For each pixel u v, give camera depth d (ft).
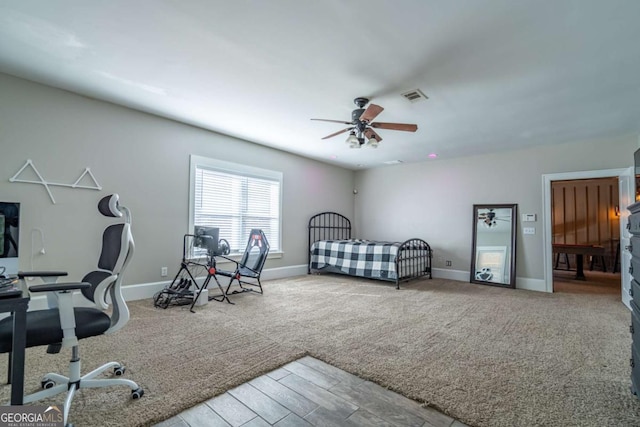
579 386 6.14
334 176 22.15
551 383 6.25
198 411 5.33
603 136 14.37
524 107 11.00
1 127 9.38
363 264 17.39
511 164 17.20
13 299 4.14
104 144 11.41
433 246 19.83
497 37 7.02
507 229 17.01
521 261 16.55
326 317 10.61
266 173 17.37
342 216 22.61
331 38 7.21
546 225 15.97
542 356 7.55
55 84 10.04
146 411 5.18
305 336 8.77
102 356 7.27
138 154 12.32
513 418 5.11
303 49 7.68
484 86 9.42
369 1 5.98
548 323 10.19
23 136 9.75
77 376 5.38
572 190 24.16
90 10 6.38
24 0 6.07
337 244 18.72
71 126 10.66
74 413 5.10
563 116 11.85
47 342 4.71
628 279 12.37
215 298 12.96
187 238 13.82
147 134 12.59
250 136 15.44
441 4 6.01
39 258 10.01
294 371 6.82
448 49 7.54
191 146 14.02
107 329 5.48
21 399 4.25
